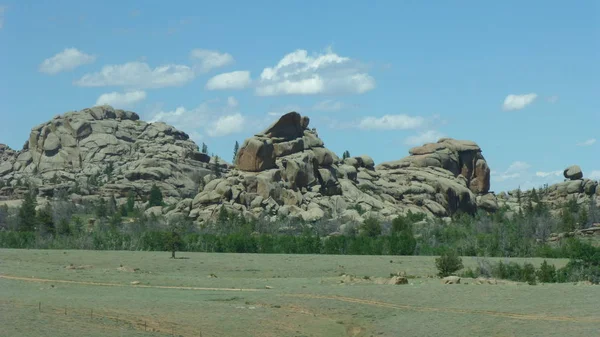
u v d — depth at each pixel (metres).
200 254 191.38
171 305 90.12
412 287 99.75
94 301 90.25
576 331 72.12
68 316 79.06
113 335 72.56
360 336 80.69
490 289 94.56
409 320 82.88
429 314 84.12
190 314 86.00
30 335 69.19
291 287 107.94
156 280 119.69
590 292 88.44
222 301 96.75
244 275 146.00
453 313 83.50
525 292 90.81
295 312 90.00
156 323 80.75
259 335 79.75
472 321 79.19
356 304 91.44
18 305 83.12
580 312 79.06
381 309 88.50
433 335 76.75
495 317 79.75
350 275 138.38
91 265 156.75
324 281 119.50
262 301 95.94
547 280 131.62
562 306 82.19
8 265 140.62
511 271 136.75
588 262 135.50
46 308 82.56
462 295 91.69
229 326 82.00
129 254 184.25
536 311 81.12
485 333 74.94
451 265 143.88
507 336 73.19
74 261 163.25
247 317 86.00
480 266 142.62
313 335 80.88
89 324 76.25
